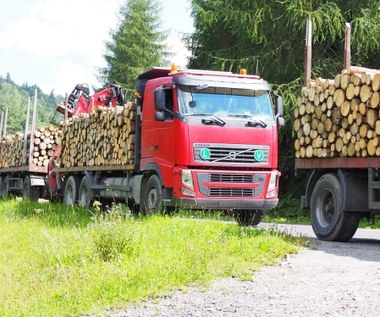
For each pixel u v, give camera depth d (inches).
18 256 330.0
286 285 255.1
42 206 642.2
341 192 429.1
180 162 476.7
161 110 484.1
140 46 2362.2
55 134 912.3
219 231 382.0
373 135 403.5
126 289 248.7
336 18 842.2
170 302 234.1
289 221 721.0
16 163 987.9
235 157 485.4
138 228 356.5
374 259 322.3
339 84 438.9
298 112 487.5
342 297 233.3
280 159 904.3
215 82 491.2
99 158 660.1
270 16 869.2
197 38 1071.6
